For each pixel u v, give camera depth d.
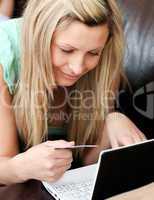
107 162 0.77
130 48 1.50
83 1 0.95
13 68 1.12
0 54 1.10
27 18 1.02
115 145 1.15
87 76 1.19
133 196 0.85
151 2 1.50
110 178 0.80
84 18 0.93
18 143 1.15
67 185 0.94
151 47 1.48
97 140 1.28
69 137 1.28
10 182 0.97
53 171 0.90
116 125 1.21
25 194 0.92
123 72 1.42
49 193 0.93
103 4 0.98
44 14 0.97
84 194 0.91
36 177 0.93
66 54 0.98
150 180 0.88
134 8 1.52
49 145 0.93
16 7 1.80
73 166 1.21
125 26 1.51
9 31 1.13
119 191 0.84
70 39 0.95
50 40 0.97
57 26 0.95
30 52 1.03
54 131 1.26
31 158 0.92
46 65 1.03
